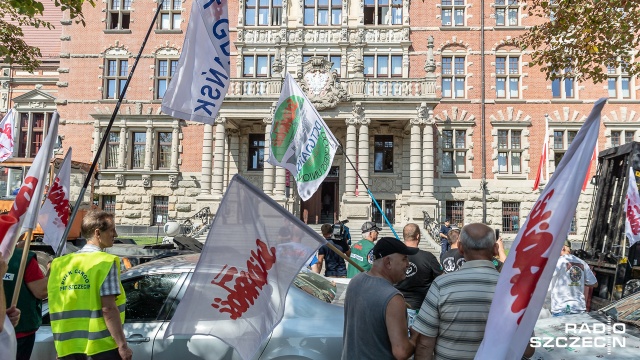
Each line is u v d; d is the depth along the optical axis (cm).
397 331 320
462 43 2680
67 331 402
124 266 945
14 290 405
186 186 2689
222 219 384
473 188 2602
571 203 290
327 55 2670
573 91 2655
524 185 2595
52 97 2953
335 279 733
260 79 2434
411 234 619
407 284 557
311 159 743
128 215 2672
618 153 874
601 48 1197
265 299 379
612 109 2597
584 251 959
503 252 718
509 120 2630
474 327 322
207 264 382
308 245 386
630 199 791
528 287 290
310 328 456
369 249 899
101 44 2808
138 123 2730
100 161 2714
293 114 762
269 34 2703
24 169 1457
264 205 389
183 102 646
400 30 2673
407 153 2591
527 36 1388
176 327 373
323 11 2733
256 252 384
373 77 2527
